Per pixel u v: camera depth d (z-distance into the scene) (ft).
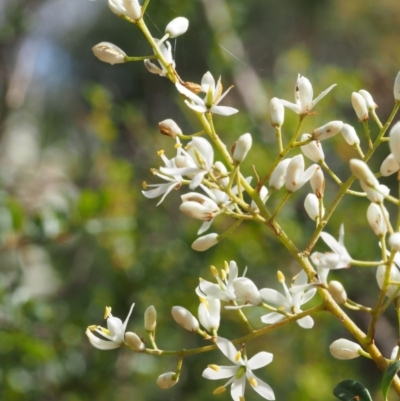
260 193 0.78
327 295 0.75
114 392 1.55
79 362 1.48
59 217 1.24
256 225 1.60
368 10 2.25
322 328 1.69
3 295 1.22
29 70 1.67
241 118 1.77
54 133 2.24
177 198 1.76
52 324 1.37
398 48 2.15
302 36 2.35
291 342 1.72
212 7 1.89
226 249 1.60
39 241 1.23
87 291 1.68
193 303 1.59
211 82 0.77
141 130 1.87
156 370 1.62
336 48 2.34
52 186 1.74
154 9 1.75
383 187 0.75
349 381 0.75
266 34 2.33
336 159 1.85
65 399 1.45
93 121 1.85
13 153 2.11
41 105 2.27
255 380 0.75
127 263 1.65
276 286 1.64
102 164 1.84
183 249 1.63
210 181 0.76
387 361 0.74
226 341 0.76
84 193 1.26
